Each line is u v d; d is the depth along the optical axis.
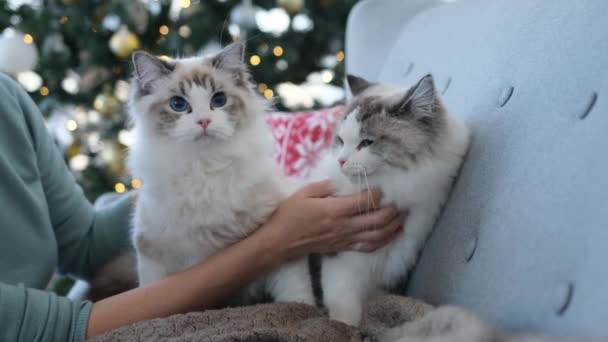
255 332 1.00
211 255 1.36
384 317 1.15
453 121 1.31
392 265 1.37
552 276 0.87
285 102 3.11
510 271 0.97
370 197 1.29
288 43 3.07
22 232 1.37
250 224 1.37
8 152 1.42
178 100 1.41
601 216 0.81
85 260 1.66
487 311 0.99
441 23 1.74
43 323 1.13
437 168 1.29
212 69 1.46
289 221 1.28
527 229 0.96
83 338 1.15
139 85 1.48
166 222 1.37
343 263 1.36
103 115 3.00
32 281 1.37
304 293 1.38
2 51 2.42
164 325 1.07
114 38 2.84
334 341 1.05
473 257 1.11
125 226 1.66
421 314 1.07
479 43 1.43
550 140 1.00
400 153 1.29
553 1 1.20
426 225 1.34
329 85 3.20
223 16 2.96
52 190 1.57
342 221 1.28
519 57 1.21
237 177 1.38
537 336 0.83
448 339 0.90
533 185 1.00
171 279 1.26
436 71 1.60
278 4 2.98
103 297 1.56
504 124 1.17
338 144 1.42
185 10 2.93
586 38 1.02
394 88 1.50
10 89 1.49
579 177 0.89
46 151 1.56
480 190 1.17
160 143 1.40
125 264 1.60
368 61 2.08
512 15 1.34
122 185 2.92
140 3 2.83
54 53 2.81
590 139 0.90
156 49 2.92
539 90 1.09
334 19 3.13
